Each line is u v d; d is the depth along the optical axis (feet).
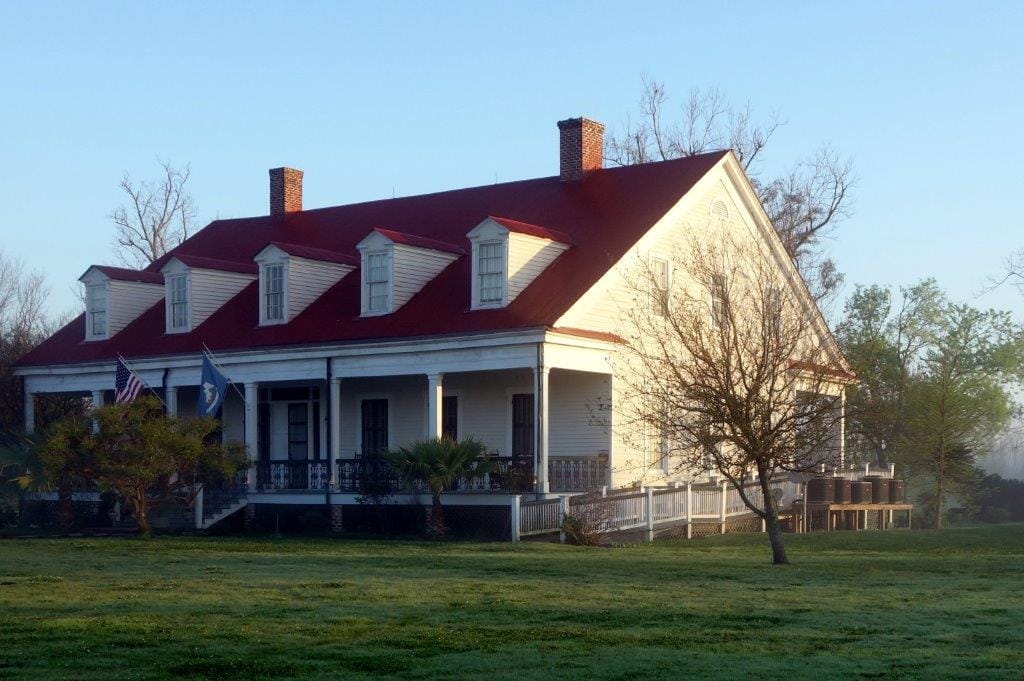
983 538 92.38
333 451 105.19
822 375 77.10
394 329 102.32
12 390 147.23
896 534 97.09
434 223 120.78
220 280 122.93
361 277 108.17
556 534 90.38
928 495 151.53
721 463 70.95
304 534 100.53
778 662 38.06
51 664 38.22
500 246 99.40
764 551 81.20
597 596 52.75
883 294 168.86
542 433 92.79
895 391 151.53
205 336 117.70
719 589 55.67
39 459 99.04
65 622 45.32
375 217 128.77
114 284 128.36
